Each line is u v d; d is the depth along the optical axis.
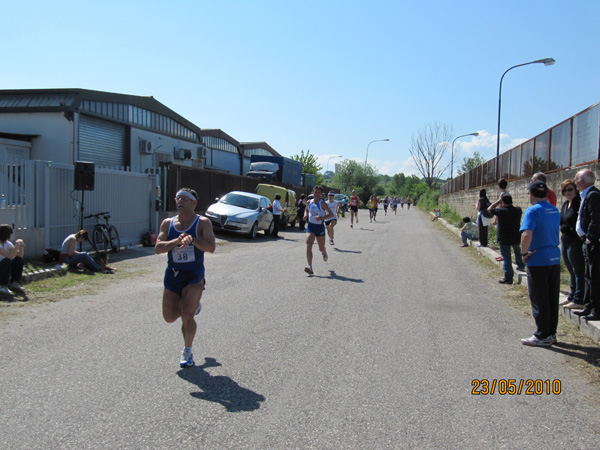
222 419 3.59
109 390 4.05
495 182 21.86
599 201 5.75
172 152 27.73
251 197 19.16
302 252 13.87
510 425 3.63
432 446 3.28
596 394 4.25
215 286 8.66
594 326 5.73
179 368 4.61
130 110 23.83
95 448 3.13
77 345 5.22
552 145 13.16
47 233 10.73
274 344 5.41
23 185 10.20
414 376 4.57
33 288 7.95
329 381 4.39
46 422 3.46
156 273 9.93
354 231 22.45
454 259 12.90
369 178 77.81
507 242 9.28
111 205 13.42
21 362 4.66
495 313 7.10
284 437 3.35
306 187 39.31
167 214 16.06
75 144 19.77
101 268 9.79
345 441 3.32
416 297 8.08
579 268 6.52
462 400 4.05
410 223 29.64
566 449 3.30
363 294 8.21
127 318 6.39
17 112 19.92
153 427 3.43
